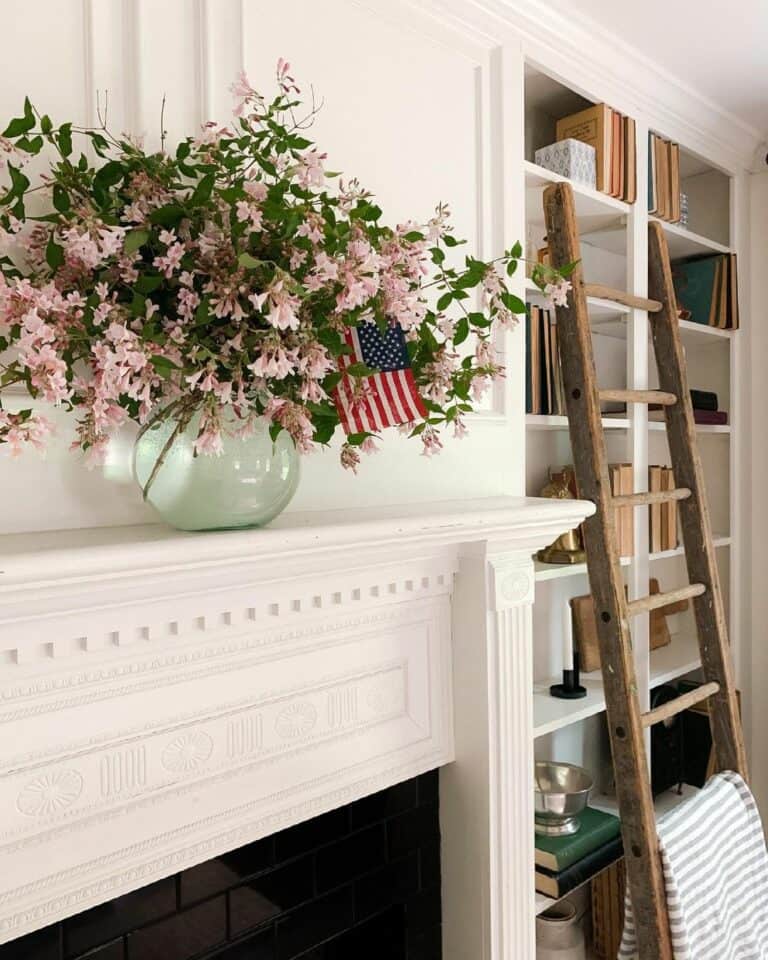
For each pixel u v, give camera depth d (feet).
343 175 4.33
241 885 3.92
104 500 3.46
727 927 5.37
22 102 3.23
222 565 3.12
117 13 3.51
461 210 5.03
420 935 4.75
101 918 3.42
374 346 3.44
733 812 5.84
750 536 8.35
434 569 4.53
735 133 7.78
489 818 4.65
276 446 3.24
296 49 4.13
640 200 6.70
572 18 5.65
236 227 2.93
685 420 6.40
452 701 4.79
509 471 5.37
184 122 3.69
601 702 6.43
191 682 3.56
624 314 6.86
